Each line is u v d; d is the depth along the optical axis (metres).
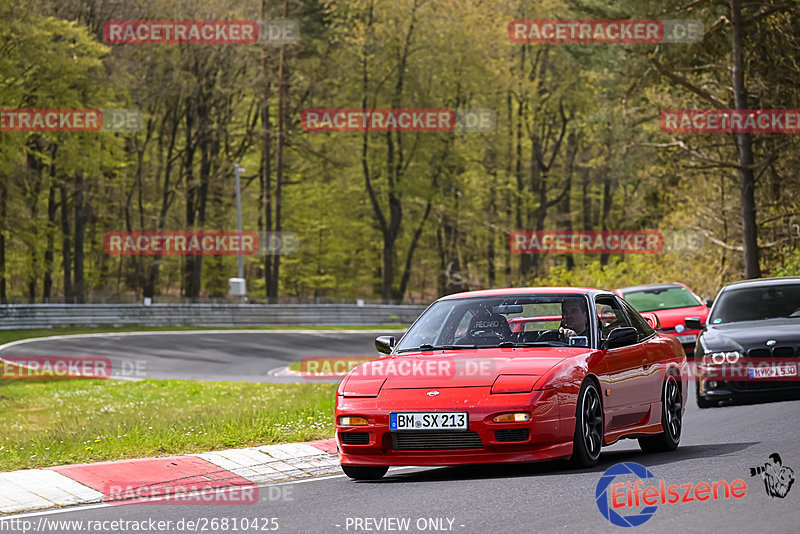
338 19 160.38
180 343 91.94
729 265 102.56
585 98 174.00
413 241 189.25
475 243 198.38
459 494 20.30
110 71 131.00
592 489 19.95
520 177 184.75
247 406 43.62
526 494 19.81
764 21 87.75
